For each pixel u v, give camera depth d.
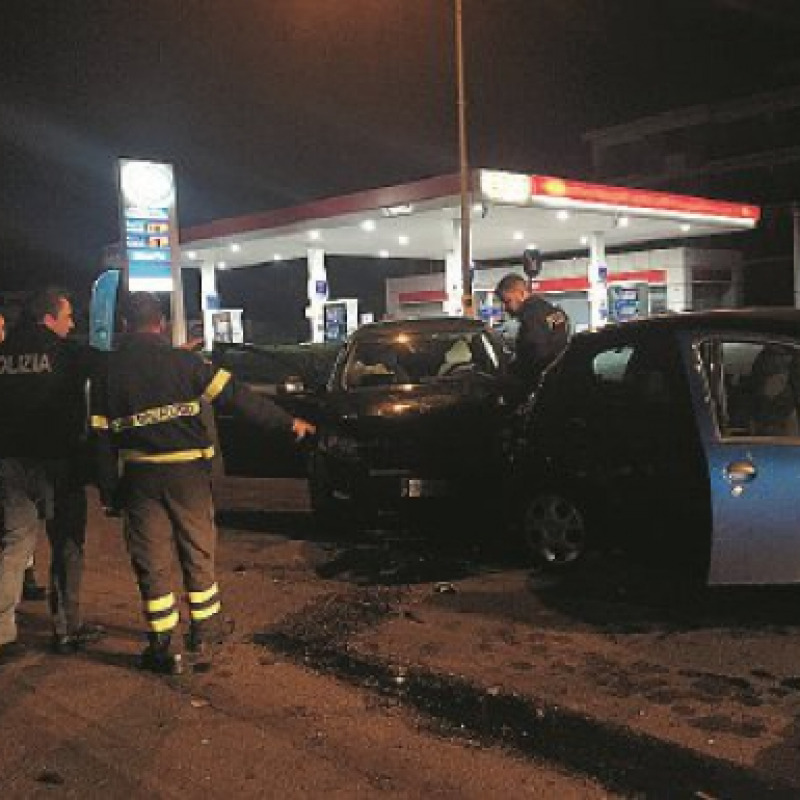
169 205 14.72
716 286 32.22
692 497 5.10
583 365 5.96
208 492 4.88
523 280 7.66
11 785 3.73
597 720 4.11
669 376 5.30
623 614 5.45
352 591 6.16
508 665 4.79
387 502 7.34
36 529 5.13
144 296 4.74
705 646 4.91
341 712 4.32
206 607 4.97
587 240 31.53
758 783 3.52
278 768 3.79
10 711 4.46
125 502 4.78
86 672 4.92
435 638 5.22
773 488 4.85
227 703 4.46
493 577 6.29
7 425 4.91
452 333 9.06
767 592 5.69
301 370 9.35
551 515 6.18
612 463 5.65
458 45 19.91
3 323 5.47
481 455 7.21
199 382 4.70
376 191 22.88
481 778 3.64
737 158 47.44
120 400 4.64
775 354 5.08
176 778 3.74
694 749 3.80
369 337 9.00
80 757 3.96
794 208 32.59
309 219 24.98
